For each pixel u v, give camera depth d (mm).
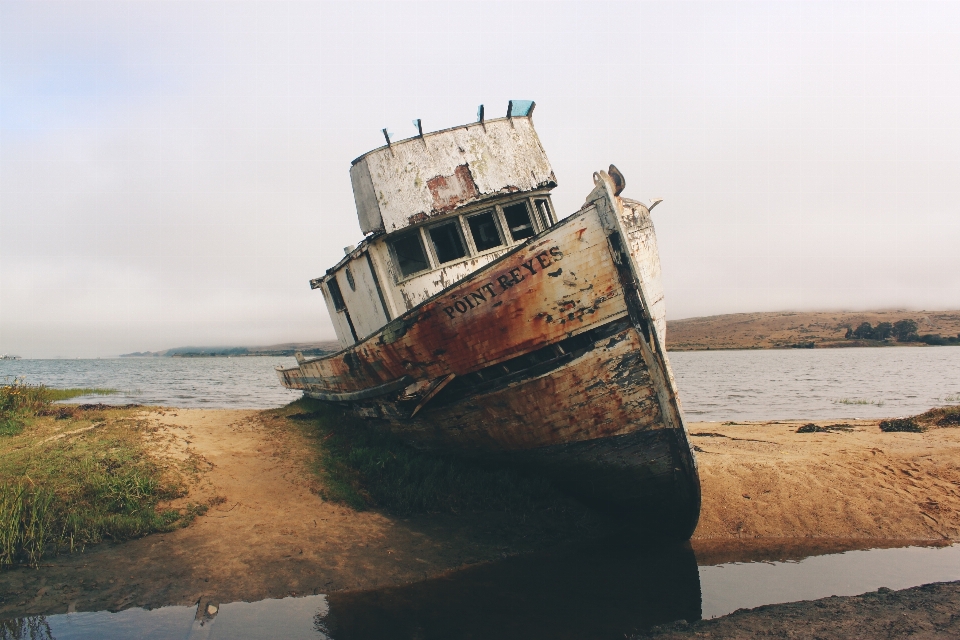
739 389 33906
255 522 7391
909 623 4910
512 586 6133
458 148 9508
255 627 5152
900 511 8109
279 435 11727
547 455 8258
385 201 9250
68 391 28391
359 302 10938
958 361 72000
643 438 7496
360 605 5613
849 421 15750
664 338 10047
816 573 6570
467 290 7578
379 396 9664
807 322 151125
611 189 7020
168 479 8250
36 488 7359
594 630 5223
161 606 5402
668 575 6500
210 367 94625
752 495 8547
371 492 8445
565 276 7207
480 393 8195
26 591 5504
